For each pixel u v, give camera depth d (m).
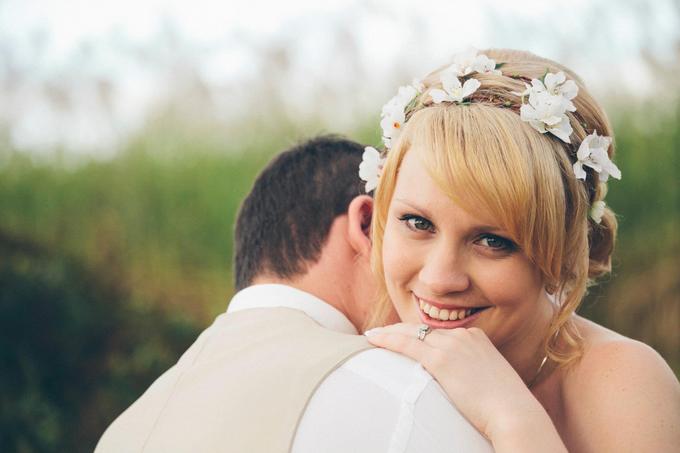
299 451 1.15
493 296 1.33
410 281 1.38
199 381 1.33
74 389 4.02
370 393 1.19
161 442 1.28
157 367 4.16
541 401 1.46
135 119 5.26
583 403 1.38
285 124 5.13
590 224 1.50
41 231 4.65
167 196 4.80
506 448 1.16
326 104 5.14
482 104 1.34
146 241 4.66
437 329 1.31
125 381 4.07
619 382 1.35
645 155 4.51
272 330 1.38
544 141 1.31
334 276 1.59
